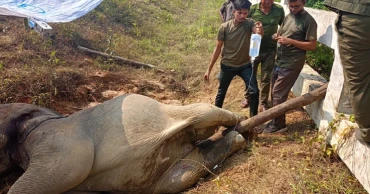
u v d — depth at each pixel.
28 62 7.15
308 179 4.20
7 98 6.09
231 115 5.11
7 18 8.88
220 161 4.86
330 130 4.81
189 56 9.26
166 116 4.71
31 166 4.11
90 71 7.53
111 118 4.48
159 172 4.62
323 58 7.25
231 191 4.21
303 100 5.17
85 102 6.86
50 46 8.01
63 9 6.11
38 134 4.39
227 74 5.74
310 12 6.28
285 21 5.38
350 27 3.57
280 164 4.54
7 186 4.57
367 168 3.92
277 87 5.45
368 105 3.67
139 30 10.59
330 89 5.04
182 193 4.55
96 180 4.44
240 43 5.48
